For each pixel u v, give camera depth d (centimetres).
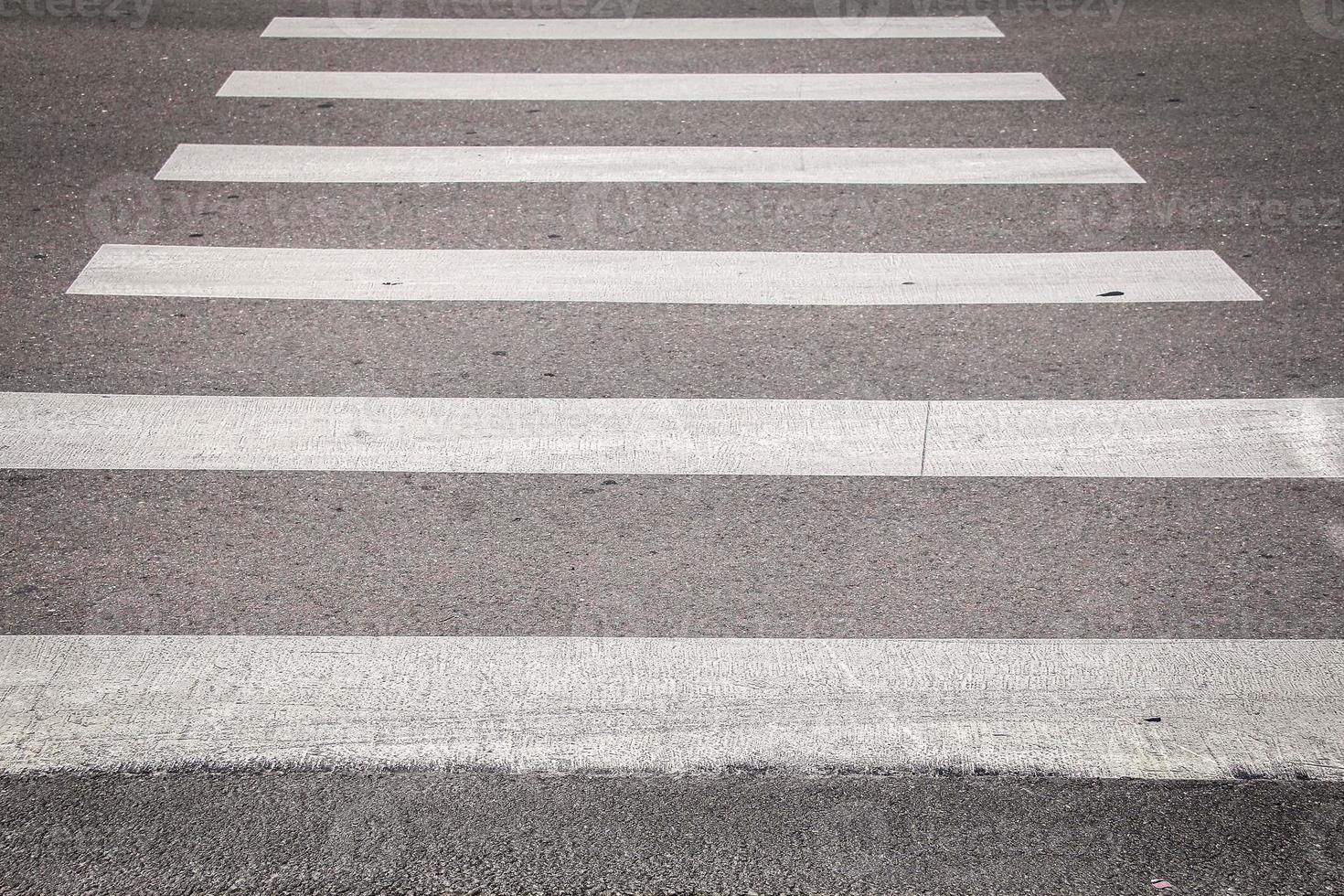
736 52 760
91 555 396
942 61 745
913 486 426
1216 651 358
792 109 690
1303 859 294
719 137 662
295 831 302
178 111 689
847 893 286
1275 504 415
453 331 512
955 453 442
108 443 446
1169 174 622
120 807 308
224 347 500
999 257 559
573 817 306
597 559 395
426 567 392
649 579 387
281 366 490
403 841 299
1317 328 507
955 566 392
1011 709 338
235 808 308
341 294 534
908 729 331
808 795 312
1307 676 349
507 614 373
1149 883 288
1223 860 294
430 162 639
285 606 375
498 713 336
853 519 412
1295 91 700
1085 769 319
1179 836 300
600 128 672
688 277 547
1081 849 297
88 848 297
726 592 382
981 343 504
